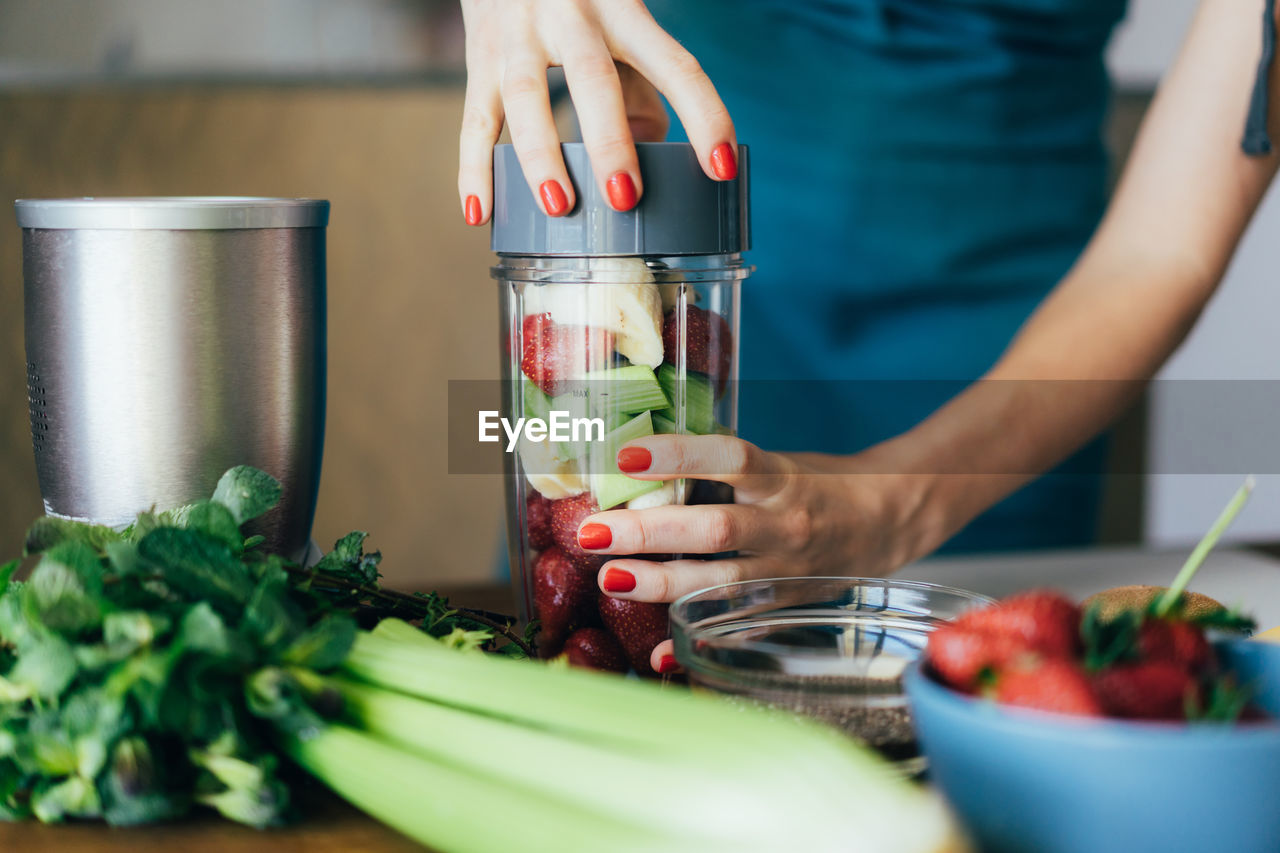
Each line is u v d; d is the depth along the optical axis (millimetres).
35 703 428
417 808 395
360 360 2545
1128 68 2184
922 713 364
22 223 604
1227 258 1022
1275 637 481
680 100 567
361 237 2500
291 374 627
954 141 1265
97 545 492
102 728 414
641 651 598
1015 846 344
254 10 1920
